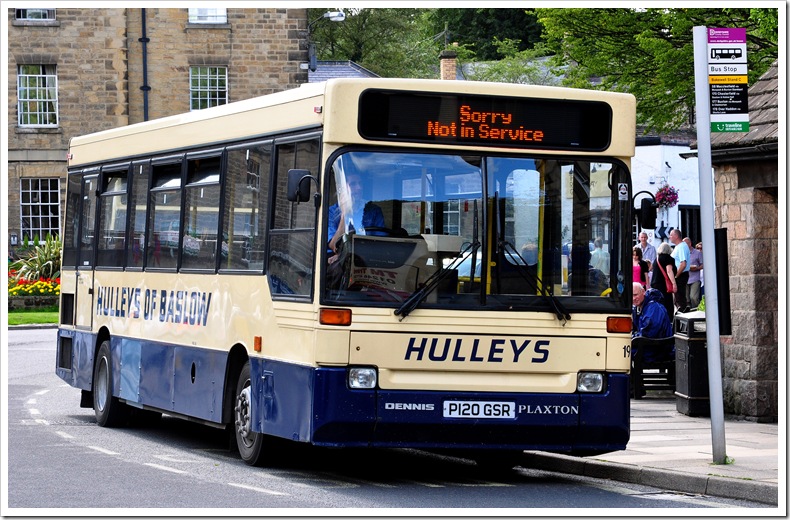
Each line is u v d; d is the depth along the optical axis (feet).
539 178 41.68
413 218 40.55
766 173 59.82
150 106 173.68
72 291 66.39
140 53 173.58
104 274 61.46
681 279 97.96
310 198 41.09
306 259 41.06
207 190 50.19
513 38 258.16
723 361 61.41
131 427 61.41
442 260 40.52
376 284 40.01
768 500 38.83
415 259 40.32
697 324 61.52
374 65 283.18
